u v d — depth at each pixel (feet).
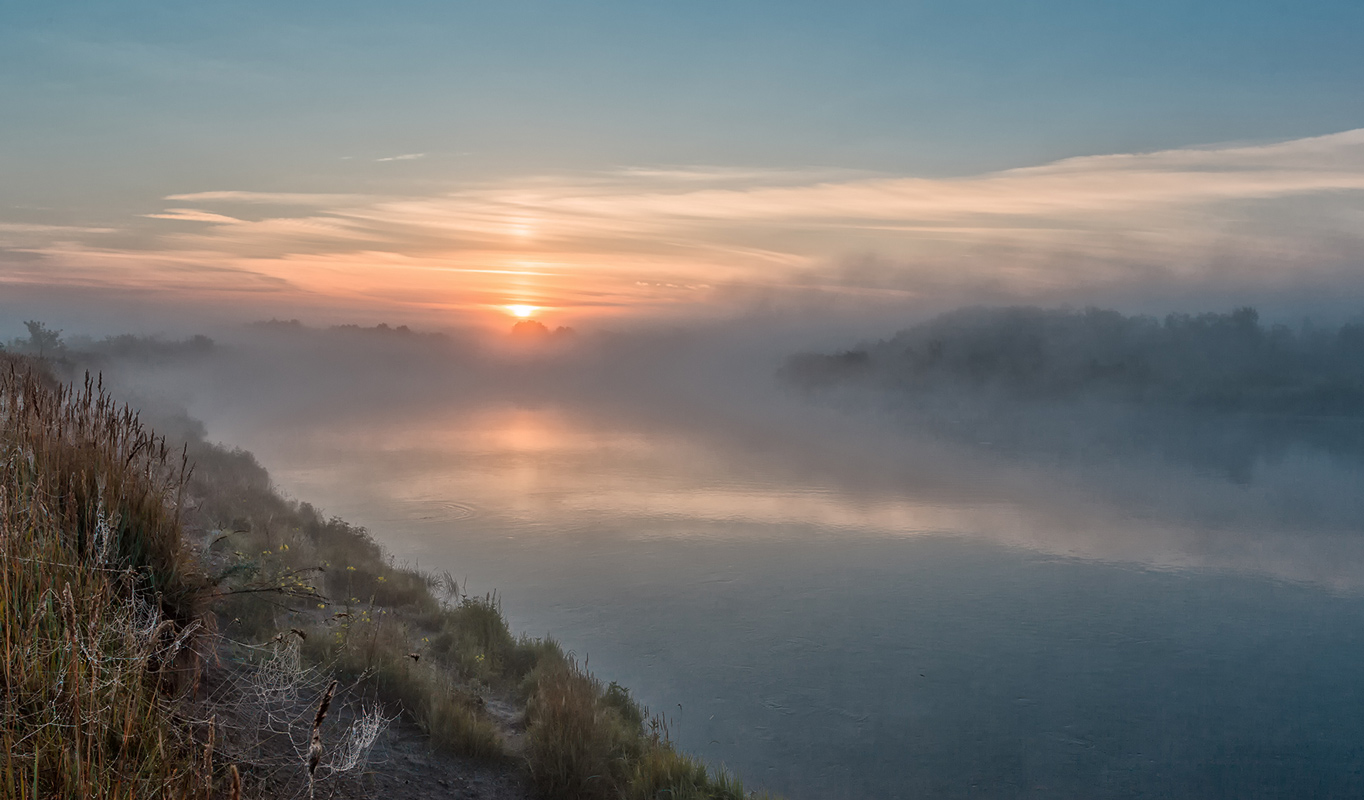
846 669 58.80
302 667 18.90
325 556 40.60
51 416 13.99
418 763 18.13
